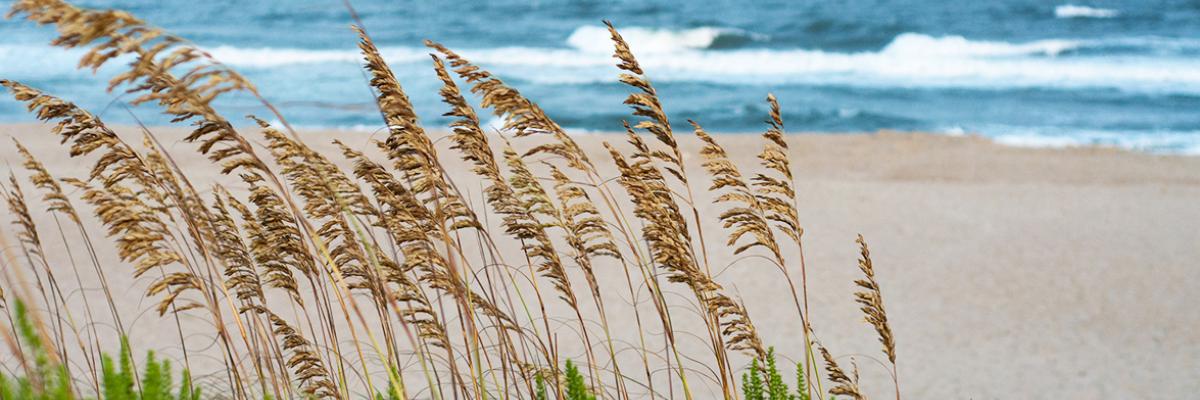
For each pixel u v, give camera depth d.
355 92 26.98
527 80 29.36
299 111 23.06
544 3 45.69
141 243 3.00
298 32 39.47
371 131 20.17
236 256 3.26
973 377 7.43
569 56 34.00
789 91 27.92
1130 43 34.19
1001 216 12.57
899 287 9.70
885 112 24.62
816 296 9.34
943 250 10.98
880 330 3.49
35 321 2.91
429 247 3.18
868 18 39.22
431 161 3.07
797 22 38.22
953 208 13.02
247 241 6.48
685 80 29.94
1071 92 26.78
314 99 25.72
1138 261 10.45
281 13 44.84
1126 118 22.98
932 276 10.02
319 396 3.47
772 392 3.47
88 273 9.09
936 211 12.84
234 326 7.62
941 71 31.06
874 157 18.31
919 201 13.47
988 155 18.28
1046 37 35.72
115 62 30.66
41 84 27.06
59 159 15.78
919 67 31.81
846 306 9.05
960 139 20.42
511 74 30.47
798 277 9.88
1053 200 13.55
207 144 2.60
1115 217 12.48
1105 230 11.80
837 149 19.25
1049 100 25.84
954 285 9.73
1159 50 32.84
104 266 9.31
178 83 2.26
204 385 4.41
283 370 3.56
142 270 3.04
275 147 2.84
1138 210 12.87
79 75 28.70
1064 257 10.66
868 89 28.14
